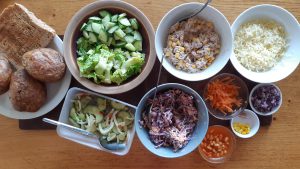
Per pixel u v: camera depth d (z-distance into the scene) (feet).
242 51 1.77
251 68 1.77
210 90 1.77
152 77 1.81
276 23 1.80
